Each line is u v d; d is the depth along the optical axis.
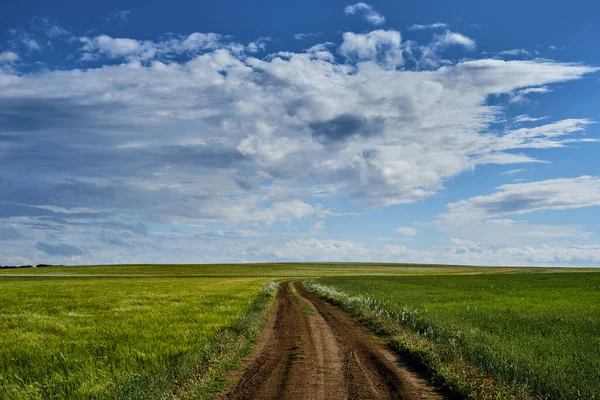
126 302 32.72
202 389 10.07
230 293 42.78
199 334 16.81
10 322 21.34
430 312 23.53
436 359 12.30
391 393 10.09
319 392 10.12
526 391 9.28
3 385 10.33
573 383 9.60
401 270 163.50
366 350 15.19
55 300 35.03
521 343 14.19
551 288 51.94
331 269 164.88
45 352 13.97
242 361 13.45
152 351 13.68
